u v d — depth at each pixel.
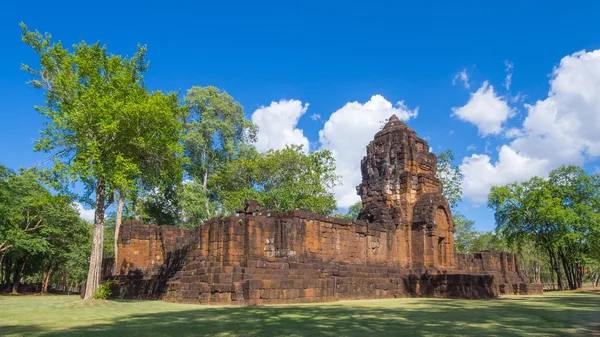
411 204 35.84
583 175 48.09
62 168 23.12
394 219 34.94
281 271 24.53
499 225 51.12
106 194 24.69
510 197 49.56
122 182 23.38
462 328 11.79
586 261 46.47
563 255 49.88
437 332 10.91
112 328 11.62
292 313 16.11
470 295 29.12
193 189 49.03
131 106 23.55
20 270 52.59
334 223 30.12
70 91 25.08
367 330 11.30
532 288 38.62
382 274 31.05
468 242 76.12
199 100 53.69
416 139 38.97
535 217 47.97
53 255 52.53
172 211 53.47
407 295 31.58
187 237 34.06
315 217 28.78
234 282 22.36
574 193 48.12
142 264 39.25
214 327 11.81
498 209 50.97
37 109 24.28
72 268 57.62
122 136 24.97
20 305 22.12
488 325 12.48
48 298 35.06
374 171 38.19
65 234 50.53
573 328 11.65
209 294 21.81
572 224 45.22
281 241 26.19
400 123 38.94
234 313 16.11
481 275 29.66
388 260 33.44
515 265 47.00
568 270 49.78
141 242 39.75
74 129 23.95
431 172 38.56
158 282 29.97
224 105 54.69
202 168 53.16
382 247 33.31
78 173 23.11
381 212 34.66
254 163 50.19
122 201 40.09
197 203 48.16
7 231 43.03
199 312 16.69
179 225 53.81
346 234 30.91
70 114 23.20
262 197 46.56
